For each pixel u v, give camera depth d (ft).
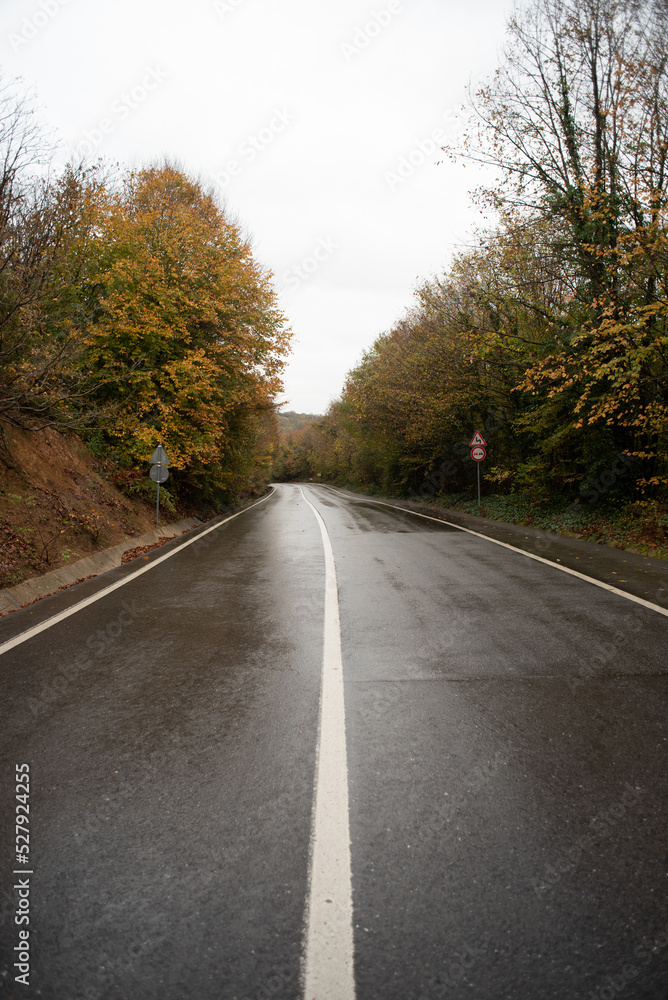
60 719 11.75
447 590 23.17
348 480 192.95
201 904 6.66
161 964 5.88
